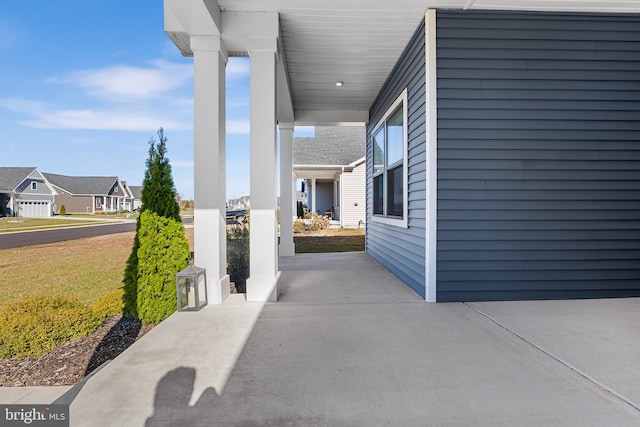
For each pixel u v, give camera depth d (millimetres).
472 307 3287
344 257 6863
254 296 3531
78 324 3252
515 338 2523
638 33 3582
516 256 3506
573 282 3541
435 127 3436
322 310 3225
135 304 3564
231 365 2125
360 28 3820
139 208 3645
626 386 1868
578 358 2199
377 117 6375
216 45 3459
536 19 3502
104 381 1937
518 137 3496
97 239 12086
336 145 15516
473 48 3469
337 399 1757
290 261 6352
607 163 3555
